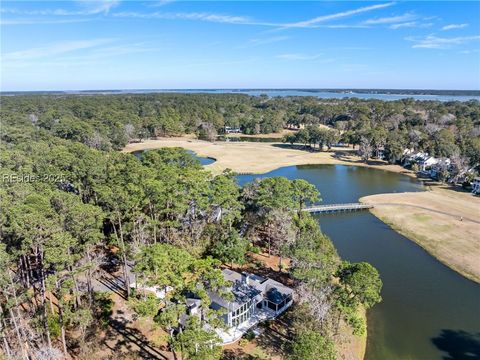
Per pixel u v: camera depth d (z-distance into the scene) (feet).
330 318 112.37
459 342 124.67
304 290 121.90
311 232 158.40
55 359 96.02
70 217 104.22
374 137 446.60
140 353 106.01
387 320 135.95
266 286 137.28
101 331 114.01
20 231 89.25
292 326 121.70
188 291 106.22
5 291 94.38
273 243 183.11
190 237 166.91
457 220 237.25
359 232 222.69
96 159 188.96
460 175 339.36
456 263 179.93
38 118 577.43
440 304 146.61
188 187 165.68
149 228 155.63
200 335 90.63
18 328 97.71
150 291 127.95
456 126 523.70
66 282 98.78
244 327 121.29
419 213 251.39
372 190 318.45
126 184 147.84
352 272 112.98
